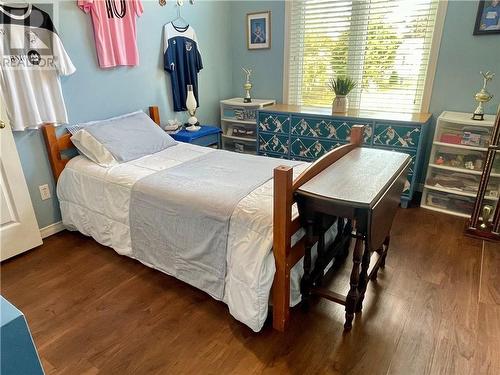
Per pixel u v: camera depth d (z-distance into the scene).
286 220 1.49
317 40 3.55
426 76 3.07
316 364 1.54
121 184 2.19
